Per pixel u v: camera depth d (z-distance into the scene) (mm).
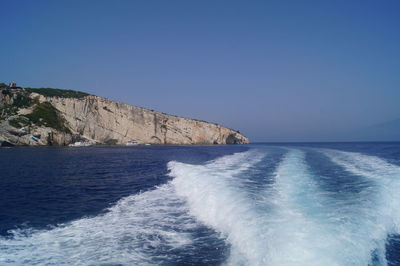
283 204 11070
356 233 7781
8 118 76938
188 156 44094
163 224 10523
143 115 108750
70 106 91375
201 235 9328
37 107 85688
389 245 7887
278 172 20609
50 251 8180
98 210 12664
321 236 7504
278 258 6438
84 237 9281
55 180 21328
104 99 100375
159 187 17781
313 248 6766
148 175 23531
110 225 10500
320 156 34969
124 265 7328
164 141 112812
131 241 8898
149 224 10539
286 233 7777
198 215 11547
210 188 14273
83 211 12531
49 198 15242
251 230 8234
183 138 118562
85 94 107250
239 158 34219
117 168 28922
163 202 13875
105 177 22672
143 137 107062
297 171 20875
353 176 18344
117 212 12250
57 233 9695
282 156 36312
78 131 90938
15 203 14117
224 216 10336
